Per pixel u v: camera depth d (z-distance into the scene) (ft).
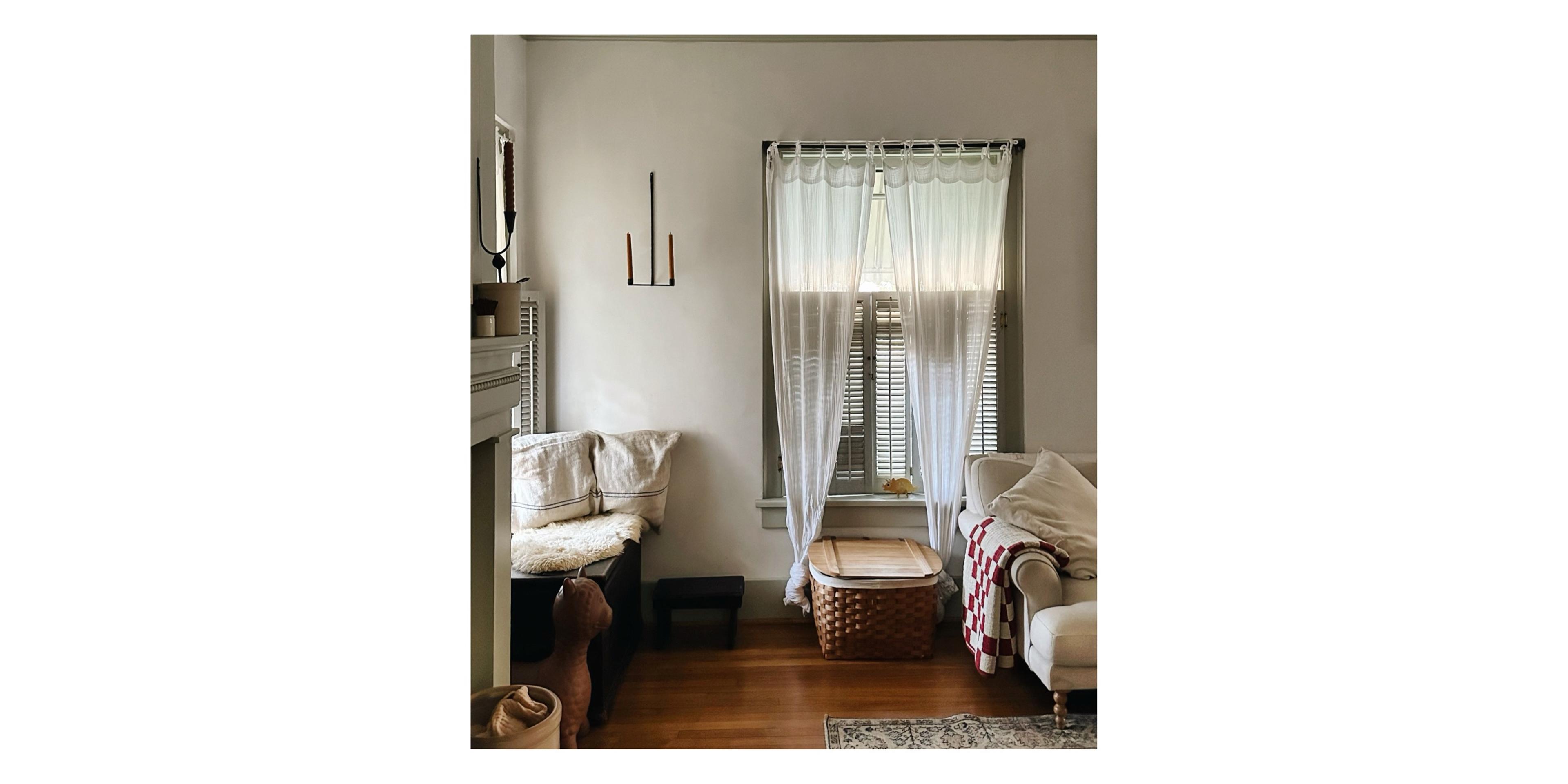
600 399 12.78
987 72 12.69
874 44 12.62
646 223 12.70
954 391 12.50
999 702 10.18
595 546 10.27
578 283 12.71
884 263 13.03
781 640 12.26
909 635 11.44
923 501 12.89
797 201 12.46
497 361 5.88
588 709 9.22
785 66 12.66
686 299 12.78
